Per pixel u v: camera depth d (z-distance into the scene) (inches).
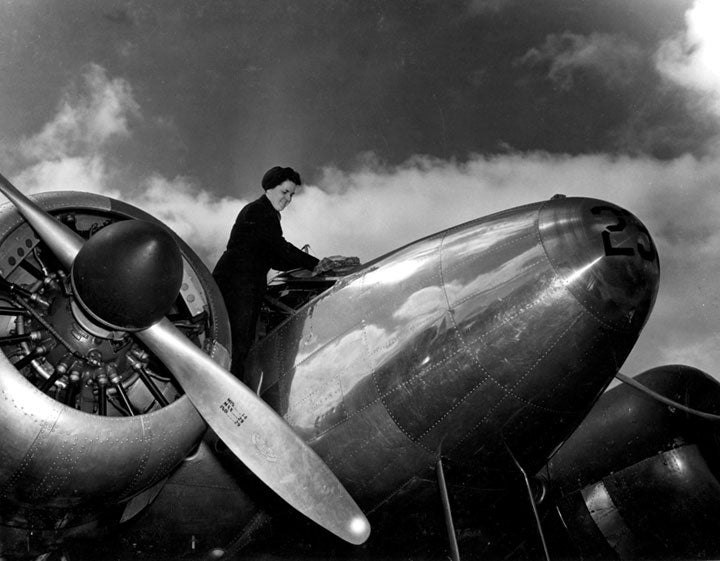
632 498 189.6
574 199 147.6
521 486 154.3
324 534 160.7
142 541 165.8
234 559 170.4
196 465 161.8
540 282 139.4
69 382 142.6
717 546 186.7
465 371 141.7
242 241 179.0
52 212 148.6
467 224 154.7
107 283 128.0
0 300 149.5
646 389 182.1
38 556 150.1
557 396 142.2
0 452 129.5
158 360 156.8
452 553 140.0
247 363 168.2
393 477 149.3
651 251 140.4
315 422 152.5
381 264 159.9
